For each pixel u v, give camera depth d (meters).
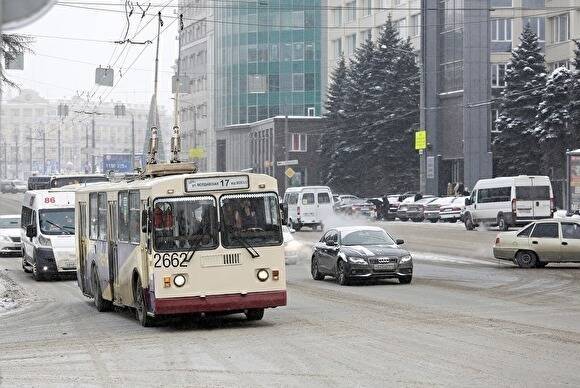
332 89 106.38
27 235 36.25
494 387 12.17
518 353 15.34
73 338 19.30
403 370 13.70
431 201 79.88
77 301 29.00
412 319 20.67
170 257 19.81
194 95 152.12
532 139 83.88
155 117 41.75
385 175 99.81
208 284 19.97
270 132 126.38
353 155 101.19
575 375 13.09
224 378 13.41
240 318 22.05
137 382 13.32
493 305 23.69
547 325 19.30
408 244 52.75
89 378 13.85
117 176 34.41
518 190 61.78
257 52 134.00
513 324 19.50
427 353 15.45
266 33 133.50
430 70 99.25
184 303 19.80
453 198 78.31
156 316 20.64
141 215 20.44
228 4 135.25
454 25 97.06
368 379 12.95
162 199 19.92
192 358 15.66
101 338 19.14
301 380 13.01
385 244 31.77
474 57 94.12
